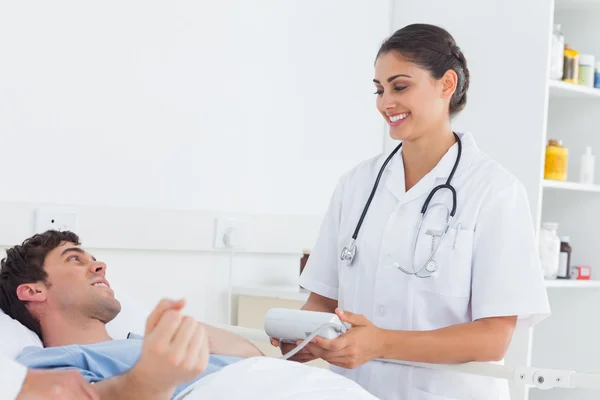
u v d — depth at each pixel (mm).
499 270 1655
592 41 3043
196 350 1137
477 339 1621
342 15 2727
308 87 2641
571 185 2758
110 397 1207
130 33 2229
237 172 2473
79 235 2125
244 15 2469
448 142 1791
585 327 2969
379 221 1805
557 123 3098
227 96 2439
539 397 3064
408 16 2891
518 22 2668
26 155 2057
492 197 1696
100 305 1782
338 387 1461
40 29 2070
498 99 2707
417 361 1626
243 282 2510
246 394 1397
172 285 2346
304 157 2641
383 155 1903
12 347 1650
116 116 2211
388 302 1757
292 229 2584
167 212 2293
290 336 1636
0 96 2012
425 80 1699
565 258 2887
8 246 2014
